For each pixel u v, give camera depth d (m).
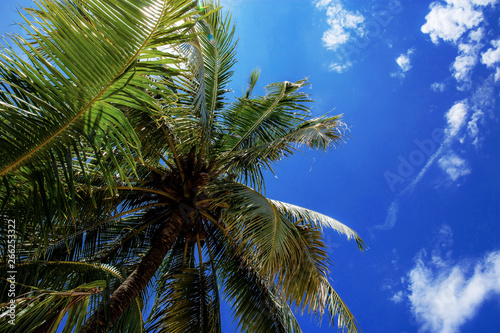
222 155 7.15
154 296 7.43
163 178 6.81
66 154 2.81
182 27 2.59
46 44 2.51
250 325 6.49
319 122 6.61
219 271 7.34
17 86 2.52
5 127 2.64
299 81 6.78
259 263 5.18
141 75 2.68
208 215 6.93
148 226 7.16
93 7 2.47
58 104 2.64
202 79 5.39
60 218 2.96
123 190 6.77
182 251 7.74
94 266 4.89
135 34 2.50
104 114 2.79
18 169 2.78
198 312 6.61
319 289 5.79
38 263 4.43
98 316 3.93
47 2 2.50
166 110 5.39
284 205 6.39
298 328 6.70
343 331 5.97
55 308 3.34
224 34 6.45
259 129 7.20
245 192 5.79
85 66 2.55
